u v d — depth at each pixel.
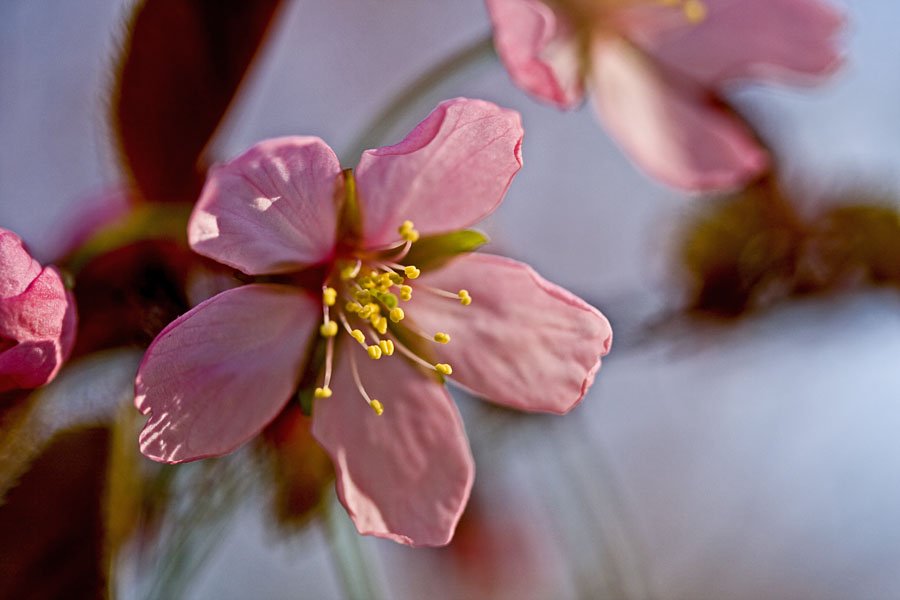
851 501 0.38
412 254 0.20
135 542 0.21
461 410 0.23
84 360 0.20
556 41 0.23
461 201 0.20
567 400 0.20
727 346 0.25
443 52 0.36
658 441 0.37
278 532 0.21
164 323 0.20
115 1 0.30
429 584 0.25
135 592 0.21
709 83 0.24
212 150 0.21
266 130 0.33
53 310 0.19
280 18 0.21
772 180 0.23
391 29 0.35
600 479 0.25
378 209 0.20
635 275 0.36
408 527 0.20
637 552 0.25
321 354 0.20
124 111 0.20
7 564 0.19
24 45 0.30
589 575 0.25
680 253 0.23
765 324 0.23
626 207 0.37
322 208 0.20
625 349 0.23
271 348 0.20
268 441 0.21
